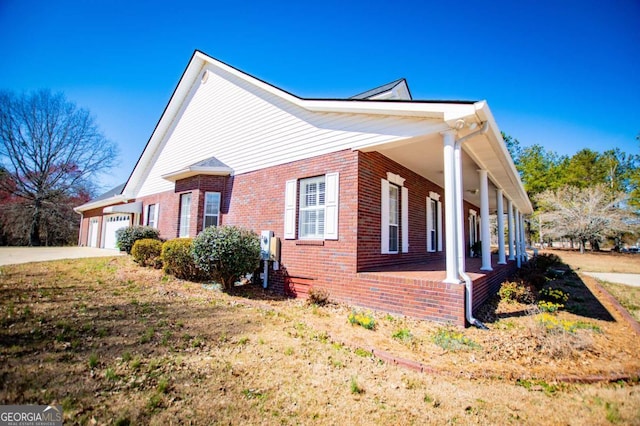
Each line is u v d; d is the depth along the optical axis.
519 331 5.09
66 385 3.00
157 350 3.96
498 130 6.21
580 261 22.19
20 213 28.00
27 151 29.03
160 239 13.62
